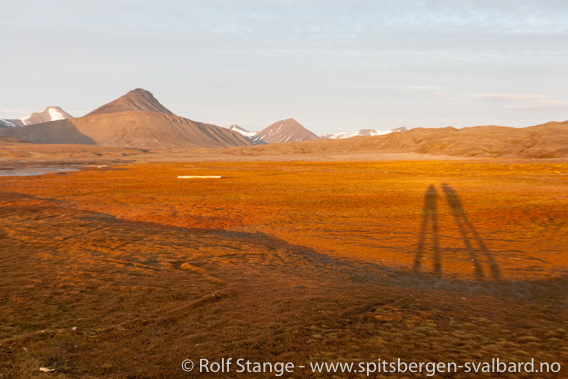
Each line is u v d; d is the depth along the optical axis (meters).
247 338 7.30
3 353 6.48
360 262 14.58
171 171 84.88
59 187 46.41
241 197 37.22
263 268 13.20
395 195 38.41
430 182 53.78
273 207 30.69
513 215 26.08
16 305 8.76
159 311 8.63
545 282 12.02
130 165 124.69
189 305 9.01
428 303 9.71
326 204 32.41
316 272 12.92
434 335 7.59
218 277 11.74
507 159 147.62
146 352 6.68
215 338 7.29
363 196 37.75
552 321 8.54
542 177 61.97
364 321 8.27
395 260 14.90
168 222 23.64
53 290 9.92
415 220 24.98
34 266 12.35
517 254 15.89
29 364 6.16
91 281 10.84
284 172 80.31
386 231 21.38
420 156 183.50
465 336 7.57
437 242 18.45
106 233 18.81
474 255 15.73
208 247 16.47
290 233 20.75
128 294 9.80
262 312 8.70
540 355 6.78
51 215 24.27
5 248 14.92
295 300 9.59
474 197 36.22
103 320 8.05
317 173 76.50
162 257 14.36
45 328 7.55
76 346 6.84
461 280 12.25
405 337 7.47
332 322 8.16
